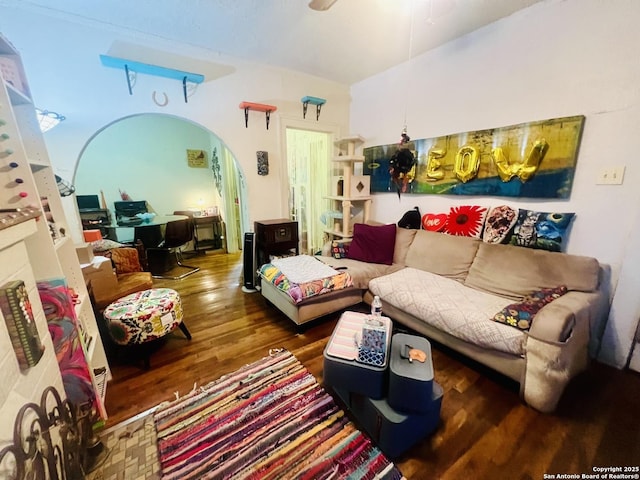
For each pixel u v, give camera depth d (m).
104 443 1.31
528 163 2.02
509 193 2.17
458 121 2.47
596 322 1.72
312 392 1.61
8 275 0.80
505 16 2.05
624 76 1.62
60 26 1.99
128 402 1.56
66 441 1.00
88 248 2.08
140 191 4.59
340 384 1.35
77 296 1.50
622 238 1.71
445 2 1.86
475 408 1.48
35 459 0.79
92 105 2.18
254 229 3.14
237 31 2.22
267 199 3.21
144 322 1.78
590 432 1.33
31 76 1.96
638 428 1.35
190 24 2.12
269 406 1.51
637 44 1.56
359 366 1.28
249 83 2.86
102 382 1.54
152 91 2.41
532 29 1.94
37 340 0.84
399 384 1.18
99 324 2.08
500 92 2.17
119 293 2.18
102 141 4.20
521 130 2.04
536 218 1.98
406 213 2.93
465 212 2.42
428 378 1.16
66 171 2.15
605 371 1.78
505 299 1.93
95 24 2.09
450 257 2.39
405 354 1.32
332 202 3.81
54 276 1.19
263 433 1.35
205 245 5.09
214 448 1.28
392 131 3.11
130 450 1.28
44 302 1.13
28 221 0.92
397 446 1.21
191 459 1.24
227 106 2.79
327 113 3.44
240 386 1.66
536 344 1.43
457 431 1.35
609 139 1.70
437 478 1.14
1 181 1.08
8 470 0.69
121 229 4.25
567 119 1.82
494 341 1.57
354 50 2.58
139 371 1.81
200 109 2.65
